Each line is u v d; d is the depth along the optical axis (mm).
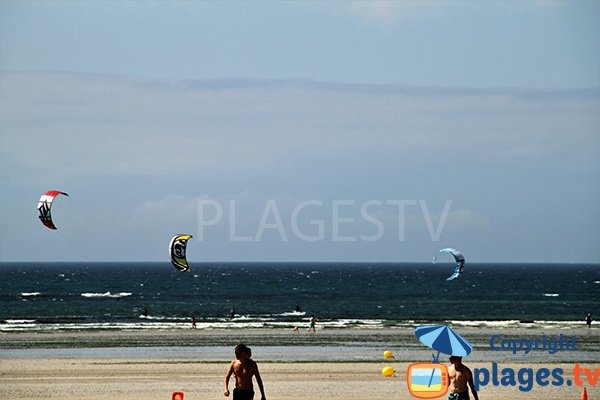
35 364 121312
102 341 162250
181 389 97062
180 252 89875
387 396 92062
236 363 62188
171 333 181625
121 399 90562
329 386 99062
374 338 170500
